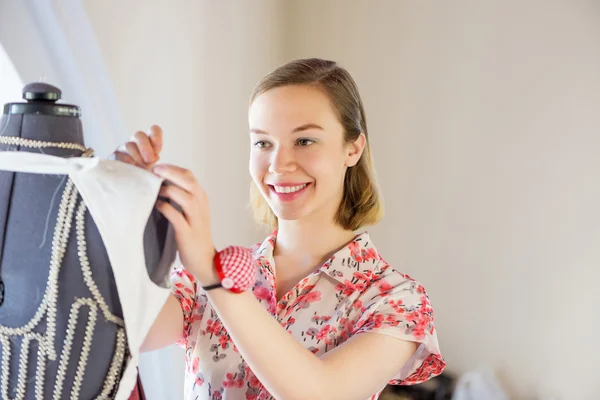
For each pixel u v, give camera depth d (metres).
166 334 1.18
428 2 2.62
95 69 1.69
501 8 2.49
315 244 1.25
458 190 2.64
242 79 2.52
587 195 2.42
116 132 1.79
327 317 1.17
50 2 1.54
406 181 2.73
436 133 2.66
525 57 2.47
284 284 1.25
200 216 0.85
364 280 1.20
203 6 2.20
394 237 2.78
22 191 0.82
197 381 1.19
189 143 2.16
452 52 2.60
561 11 2.40
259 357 0.90
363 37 2.76
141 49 1.87
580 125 2.41
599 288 2.43
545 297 2.52
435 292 2.72
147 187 0.82
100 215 0.80
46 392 0.84
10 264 0.83
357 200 1.27
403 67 2.70
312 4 2.84
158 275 0.87
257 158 1.21
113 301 0.83
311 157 1.17
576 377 2.49
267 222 1.43
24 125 0.85
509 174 2.54
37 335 0.83
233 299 0.89
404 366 1.22
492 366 2.63
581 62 2.38
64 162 0.81
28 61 1.57
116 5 1.74
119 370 0.84
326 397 0.95
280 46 2.87
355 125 1.22
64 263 0.81
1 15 1.49
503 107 2.53
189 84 2.14
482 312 2.64
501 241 2.58
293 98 1.16
